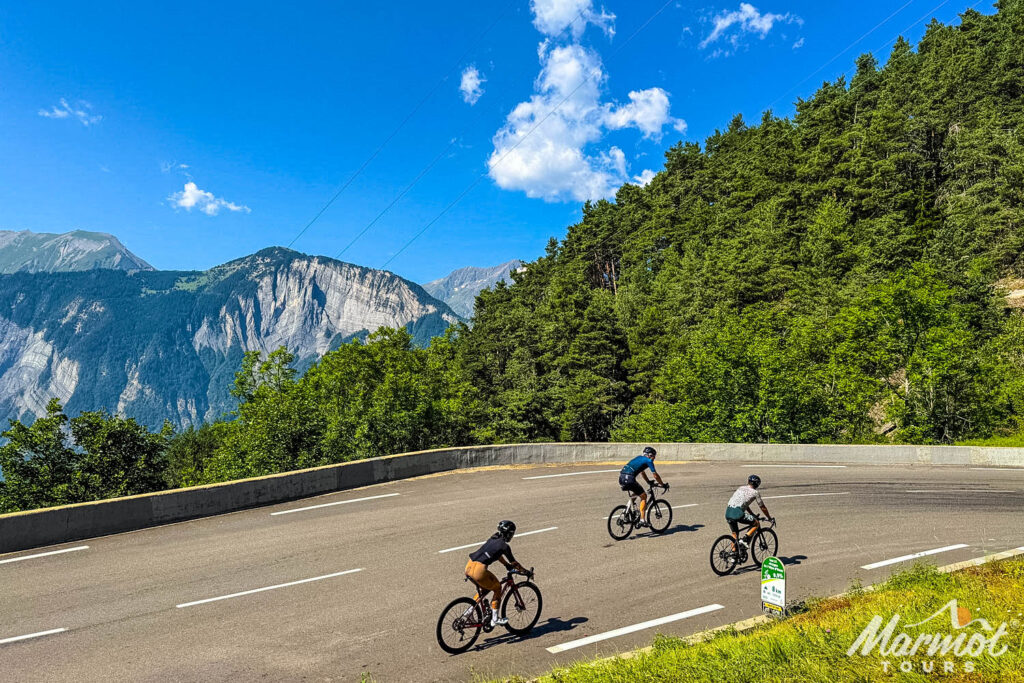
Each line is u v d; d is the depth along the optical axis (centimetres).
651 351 6762
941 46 10388
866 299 5091
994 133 7250
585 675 736
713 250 8531
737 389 4725
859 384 4838
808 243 7306
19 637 927
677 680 699
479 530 1530
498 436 6034
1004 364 4562
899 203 7506
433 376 6325
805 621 905
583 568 1268
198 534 1487
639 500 1496
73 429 4259
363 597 1098
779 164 9569
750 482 1265
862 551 1423
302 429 3616
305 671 830
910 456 3066
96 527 1460
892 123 8381
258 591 1123
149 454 4525
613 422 6525
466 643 912
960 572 1131
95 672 822
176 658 864
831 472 2544
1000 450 2988
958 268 5731
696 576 1226
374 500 1850
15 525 1349
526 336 7419
